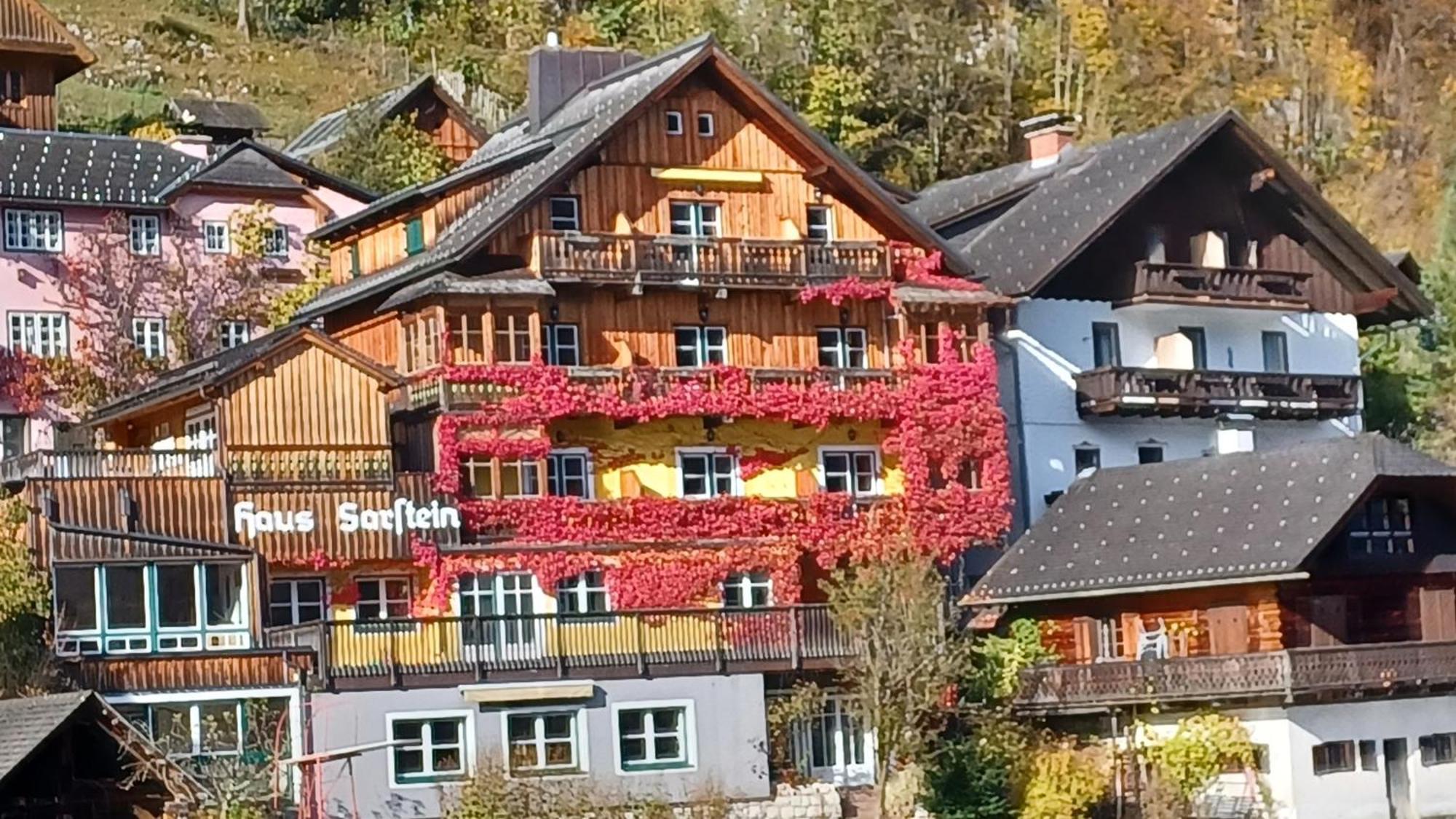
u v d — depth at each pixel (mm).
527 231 65375
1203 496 64500
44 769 48375
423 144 95312
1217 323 77250
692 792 59406
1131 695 61500
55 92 92812
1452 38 128375
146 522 58812
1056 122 80250
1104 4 120625
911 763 59812
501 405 63750
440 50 119375
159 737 54000
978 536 69312
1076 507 67125
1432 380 90938
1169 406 74125
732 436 67438
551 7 123875
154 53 113375
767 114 68500
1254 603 61906
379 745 54000
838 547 67188
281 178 80062
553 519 64125
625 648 59531
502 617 58344
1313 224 78750
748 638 60875
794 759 61312
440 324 63781
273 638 58625
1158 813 59469
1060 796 58062
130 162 78562
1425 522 63781
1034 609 65938
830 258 68625
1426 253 115750
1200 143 75625
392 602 62438
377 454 62031
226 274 78250
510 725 58156
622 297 66688
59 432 74438
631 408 65250
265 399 60969
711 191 68062
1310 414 77438
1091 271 74562
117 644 57594
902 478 69188
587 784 57688
